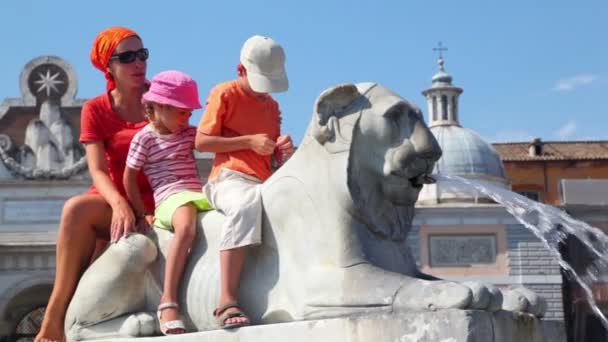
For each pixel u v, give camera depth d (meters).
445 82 48.72
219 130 5.36
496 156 46.59
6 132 39.34
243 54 5.41
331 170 4.81
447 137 46.88
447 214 42.25
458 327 4.18
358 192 4.77
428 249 42.09
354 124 4.79
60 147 39.31
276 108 5.60
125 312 5.34
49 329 5.64
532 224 5.95
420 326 4.26
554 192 52.91
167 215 5.34
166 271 5.20
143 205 5.63
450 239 42.12
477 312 4.24
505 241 42.03
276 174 5.08
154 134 5.54
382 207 4.86
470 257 42.03
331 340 4.47
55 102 39.88
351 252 4.74
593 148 54.47
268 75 5.33
